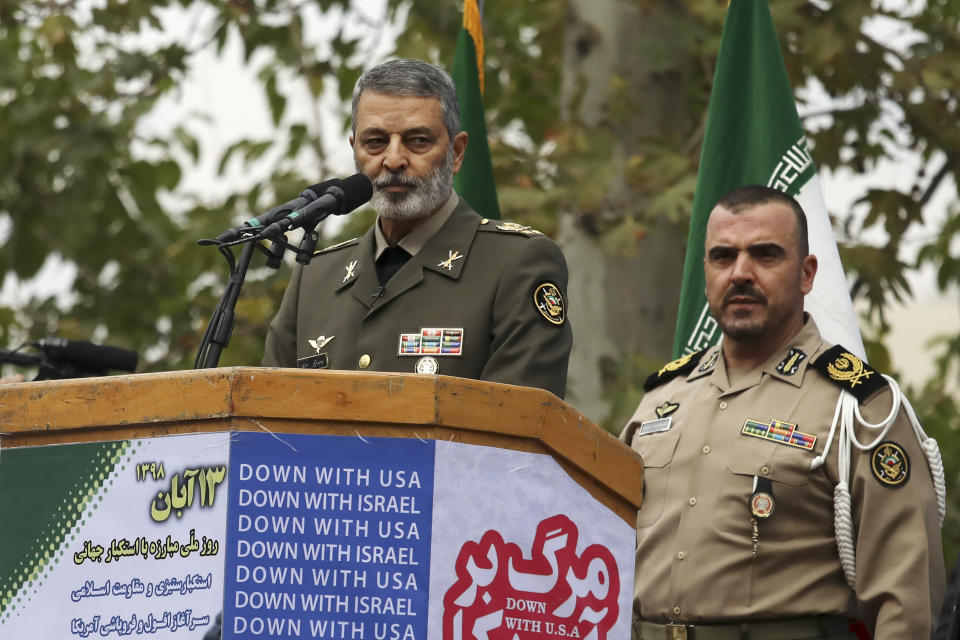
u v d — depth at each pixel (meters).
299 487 5.01
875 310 17.56
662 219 16.38
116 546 5.15
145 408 5.14
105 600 5.14
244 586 5.00
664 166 16.25
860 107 17.72
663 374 8.66
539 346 7.51
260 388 5.04
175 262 22.58
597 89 17.30
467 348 7.66
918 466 7.46
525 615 5.09
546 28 18.42
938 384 20.86
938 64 17.36
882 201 17.84
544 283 7.73
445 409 5.00
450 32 19.98
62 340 10.37
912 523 7.26
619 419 15.85
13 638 5.24
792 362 7.90
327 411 5.01
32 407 5.29
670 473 7.93
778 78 10.21
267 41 20.48
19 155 23.12
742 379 8.00
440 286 7.83
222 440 5.06
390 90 7.77
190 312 22.92
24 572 5.25
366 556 4.97
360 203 6.98
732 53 10.40
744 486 7.57
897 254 17.89
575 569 5.20
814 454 7.50
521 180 16.58
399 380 5.00
